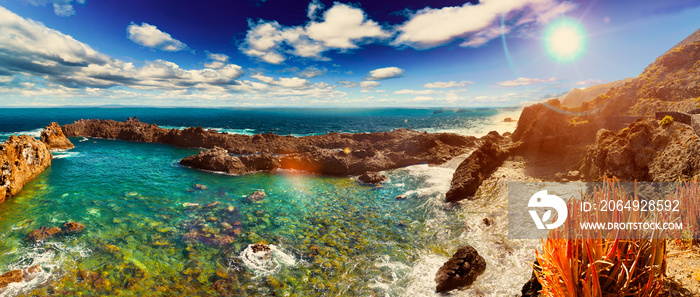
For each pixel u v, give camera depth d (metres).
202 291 13.26
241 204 24.20
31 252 16.17
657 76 41.81
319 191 28.09
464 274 13.38
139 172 34.91
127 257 15.84
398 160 37.72
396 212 22.44
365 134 53.78
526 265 14.26
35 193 26.62
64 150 50.31
